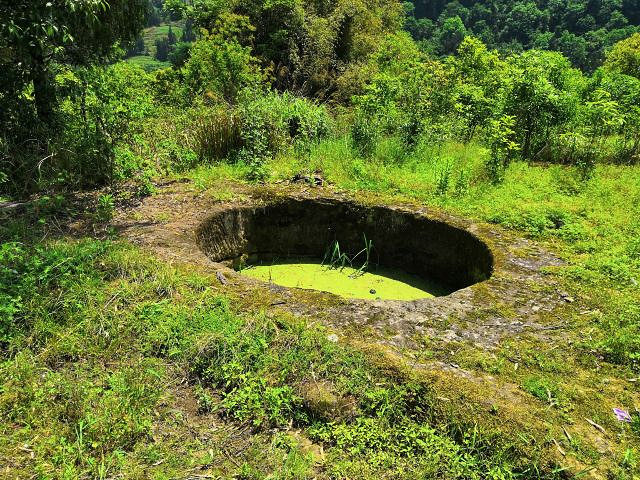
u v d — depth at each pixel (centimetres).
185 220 502
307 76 1527
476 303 369
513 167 676
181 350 306
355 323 336
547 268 421
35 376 286
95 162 594
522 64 779
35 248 382
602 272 417
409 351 312
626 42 1652
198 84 1141
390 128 804
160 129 716
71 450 244
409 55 1454
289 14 1523
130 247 411
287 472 243
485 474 242
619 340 318
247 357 299
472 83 920
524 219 514
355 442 262
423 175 652
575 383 291
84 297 339
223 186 600
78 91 596
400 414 271
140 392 278
